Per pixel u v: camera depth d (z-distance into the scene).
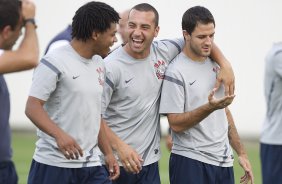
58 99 20.53
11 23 16.72
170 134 25.91
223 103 21.64
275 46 29.86
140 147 23.31
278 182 29.98
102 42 20.80
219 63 23.39
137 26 22.55
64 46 20.84
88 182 21.16
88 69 20.83
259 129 62.31
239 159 24.22
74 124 20.64
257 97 62.66
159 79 23.36
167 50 23.67
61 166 20.70
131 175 23.42
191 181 23.41
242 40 63.28
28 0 17.22
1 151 19.02
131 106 23.11
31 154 48.62
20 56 16.44
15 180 19.55
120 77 22.94
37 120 19.86
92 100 20.81
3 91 18.95
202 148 23.41
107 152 21.89
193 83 23.30
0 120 18.92
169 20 62.53
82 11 20.67
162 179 38.53
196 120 22.56
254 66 63.00
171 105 23.14
